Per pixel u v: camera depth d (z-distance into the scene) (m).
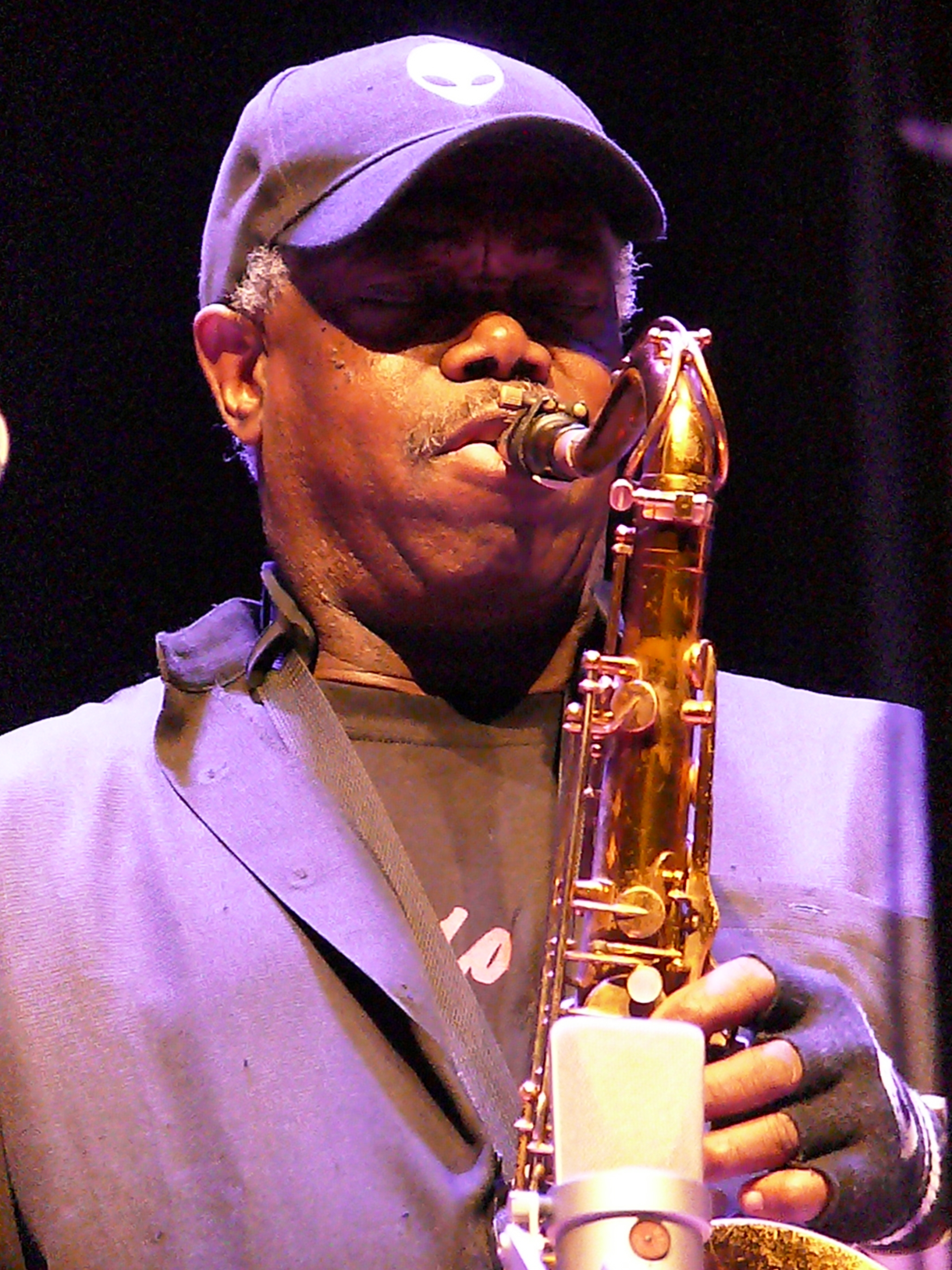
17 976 5.74
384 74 6.43
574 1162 4.14
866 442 6.61
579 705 5.55
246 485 8.98
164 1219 5.42
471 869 6.07
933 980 6.05
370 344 6.12
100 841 6.03
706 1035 5.09
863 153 6.51
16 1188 5.59
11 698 8.70
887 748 6.46
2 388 8.70
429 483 6.03
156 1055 5.61
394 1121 5.54
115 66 8.61
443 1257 5.36
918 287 6.52
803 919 6.06
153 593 8.90
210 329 6.59
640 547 5.59
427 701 6.34
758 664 9.05
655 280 9.06
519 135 6.07
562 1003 5.39
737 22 8.89
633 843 5.41
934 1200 5.12
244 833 5.98
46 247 8.69
